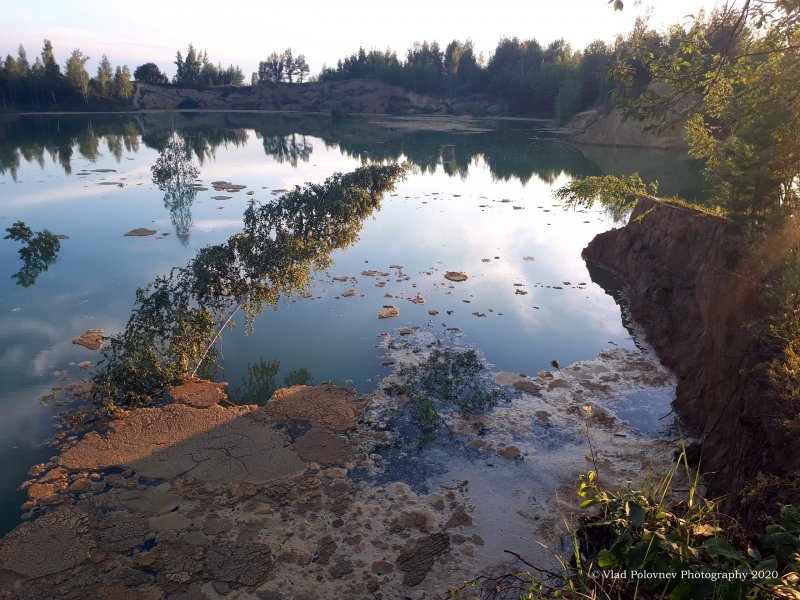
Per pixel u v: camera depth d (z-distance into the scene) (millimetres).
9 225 31641
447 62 135625
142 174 49781
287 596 8062
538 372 15383
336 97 134750
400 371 15109
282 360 16078
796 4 6367
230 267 18094
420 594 8070
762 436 8375
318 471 10977
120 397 13867
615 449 11672
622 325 18906
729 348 11539
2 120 95688
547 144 71625
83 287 22250
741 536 3473
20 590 8133
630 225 24375
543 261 26156
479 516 9742
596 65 88750
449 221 33844
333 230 26375
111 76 126062
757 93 9172
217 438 12016
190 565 8594
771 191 13281
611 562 3098
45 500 10109
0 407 13422
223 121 106938
